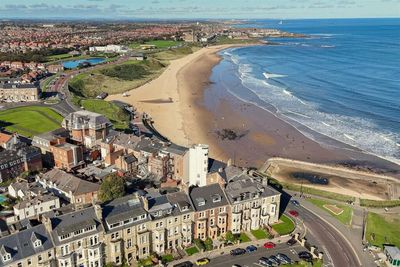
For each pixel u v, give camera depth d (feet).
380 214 395.75
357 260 321.32
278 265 310.24
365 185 463.42
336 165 513.45
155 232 318.65
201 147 399.44
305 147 573.74
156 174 449.48
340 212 396.78
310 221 378.94
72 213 298.15
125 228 304.09
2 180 443.73
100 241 296.10
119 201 320.70
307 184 463.42
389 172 497.05
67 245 281.95
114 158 478.18
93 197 395.14
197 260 314.96
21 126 635.25
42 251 272.92
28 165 466.70
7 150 467.52
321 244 341.62
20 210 354.54
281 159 527.81
